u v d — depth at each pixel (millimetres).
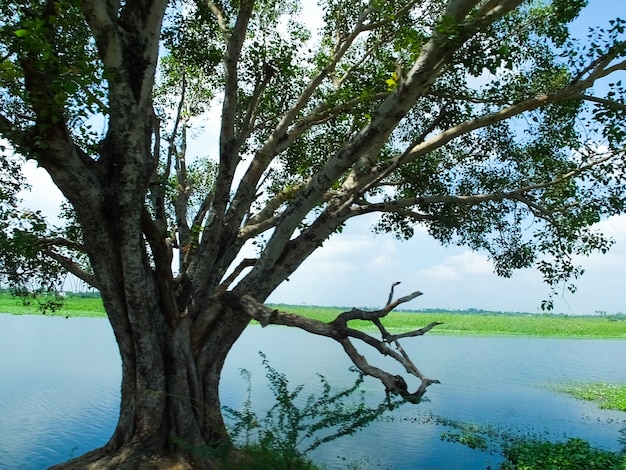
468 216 13750
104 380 22922
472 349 46688
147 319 9430
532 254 13562
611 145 10641
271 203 12805
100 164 8961
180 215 12273
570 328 82375
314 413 7988
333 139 14125
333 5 13719
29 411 17672
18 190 10828
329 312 98625
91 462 9320
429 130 9930
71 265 11023
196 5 12602
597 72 9648
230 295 10195
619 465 13109
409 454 14383
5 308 64562
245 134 11297
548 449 14594
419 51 9406
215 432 10156
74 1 7793
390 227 14414
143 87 8750
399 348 8578
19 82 8102
